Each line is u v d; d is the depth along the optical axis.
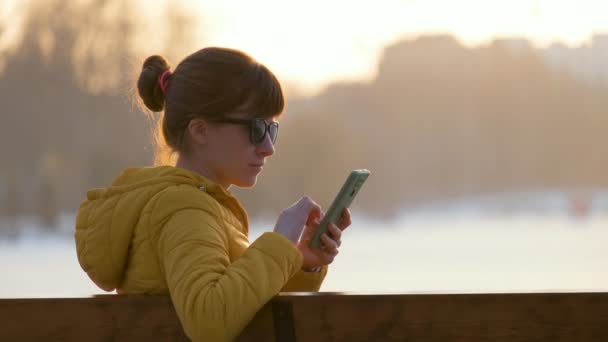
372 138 146.38
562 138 152.00
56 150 92.75
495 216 93.44
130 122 91.50
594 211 102.38
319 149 118.62
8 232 70.44
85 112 92.50
